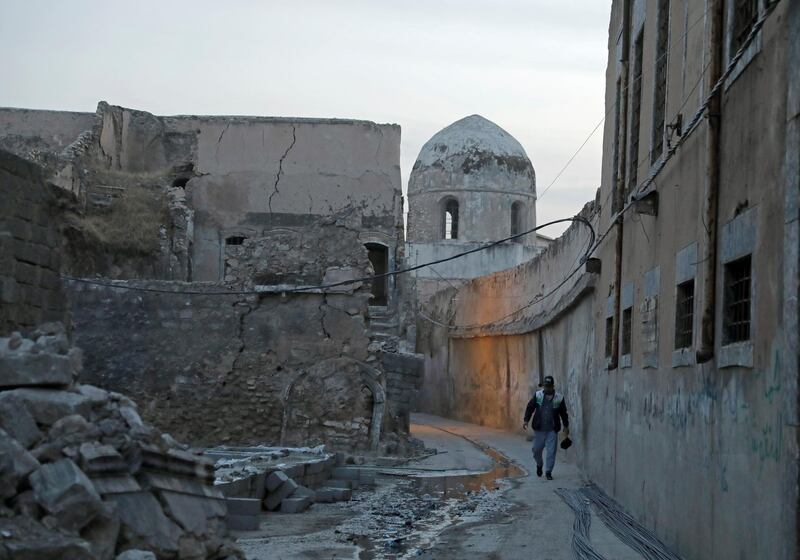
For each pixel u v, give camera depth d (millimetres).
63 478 6629
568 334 22781
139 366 22344
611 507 13805
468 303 37344
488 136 54844
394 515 13469
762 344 7242
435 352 42562
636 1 14688
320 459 16734
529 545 10898
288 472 14461
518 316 29906
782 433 6699
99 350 22344
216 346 22344
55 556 5980
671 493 10453
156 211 30734
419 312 45531
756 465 7344
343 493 15086
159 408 22250
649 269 12203
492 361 33938
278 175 34031
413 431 31141
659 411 11234
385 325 32688
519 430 29703
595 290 18078
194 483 8203
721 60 8961
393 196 34156
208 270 33406
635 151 14547
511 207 54312
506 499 15117
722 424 8391
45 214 11430
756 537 7301
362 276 22375
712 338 8734
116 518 6789
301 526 12281
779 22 7012
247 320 22391
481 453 24125
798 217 6441
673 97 11328
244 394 22219
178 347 22375
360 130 34312
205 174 33906
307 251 22500
